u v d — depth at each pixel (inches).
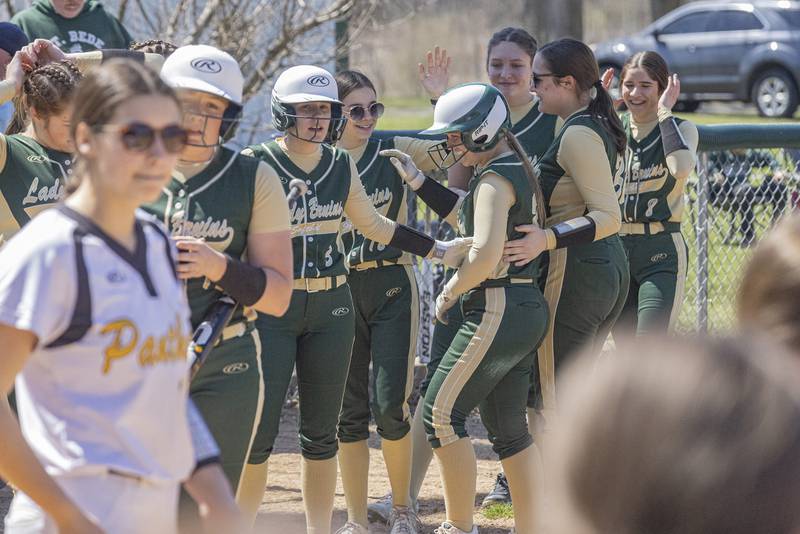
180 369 283.0
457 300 516.7
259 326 472.4
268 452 475.8
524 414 504.4
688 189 832.3
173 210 369.7
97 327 262.7
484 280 480.7
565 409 146.1
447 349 522.6
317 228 480.1
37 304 258.1
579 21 3024.1
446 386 486.9
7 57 618.5
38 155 428.5
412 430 574.9
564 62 534.9
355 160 567.5
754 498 131.0
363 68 2253.9
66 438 266.2
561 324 531.5
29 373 268.8
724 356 139.4
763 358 139.8
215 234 372.2
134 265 271.7
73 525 260.8
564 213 526.6
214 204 371.2
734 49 2490.2
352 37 1145.4
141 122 262.5
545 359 539.5
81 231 265.1
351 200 493.4
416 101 2947.8
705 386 135.6
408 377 546.0
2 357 259.1
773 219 831.7
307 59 1140.5
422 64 620.7
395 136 625.9
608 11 4242.1
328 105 472.7
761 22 2479.1
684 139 637.9
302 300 475.5
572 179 520.1
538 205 490.9
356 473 549.3
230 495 297.4
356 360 555.8
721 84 2522.1
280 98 469.7
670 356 140.4
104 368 265.0
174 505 285.0
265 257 378.0
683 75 2561.5
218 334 357.4
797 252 165.9
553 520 144.3
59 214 268.4
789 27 2455.7
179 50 375.6
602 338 576.1
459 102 474.3
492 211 468.8
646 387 137.3
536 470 503.2
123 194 267.4
